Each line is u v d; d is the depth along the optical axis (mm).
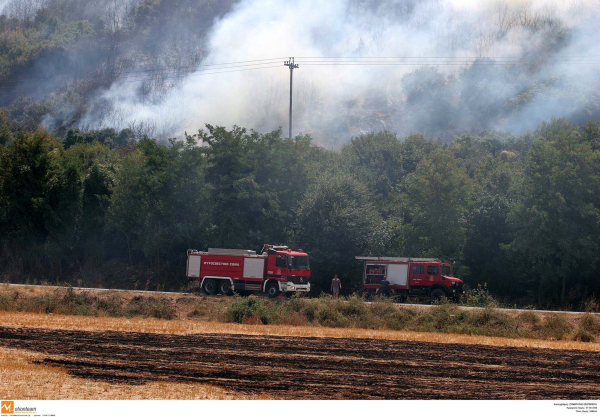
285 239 63875
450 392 18781
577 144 57062
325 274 61031
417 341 29031
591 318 35625
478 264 62062
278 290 49969
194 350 24969
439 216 61219
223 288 51500
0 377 18609
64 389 17641
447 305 39250
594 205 56219
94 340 26844
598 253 54594
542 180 55781
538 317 36781
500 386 19766
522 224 56125
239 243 63781
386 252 61750
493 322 36500
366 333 31922
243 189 63688
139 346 25641
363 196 64438
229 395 17672
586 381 20766
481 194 64500
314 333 31078
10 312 37781
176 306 42938
